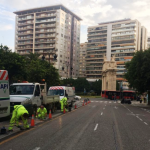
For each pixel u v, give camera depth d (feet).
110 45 360.48
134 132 32.89
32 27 298.15
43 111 45.37
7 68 79.71
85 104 117.29
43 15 289.74
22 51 304.50
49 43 287.69
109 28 363.35
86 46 425.28
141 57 114.21
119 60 346.74
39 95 51.78
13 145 22.99
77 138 27.09
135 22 339.98
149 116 61.41
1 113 34.04
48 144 23.58
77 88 284.00
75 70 323.78
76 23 323.16
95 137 28.04
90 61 383.65
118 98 216.74
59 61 282.36
